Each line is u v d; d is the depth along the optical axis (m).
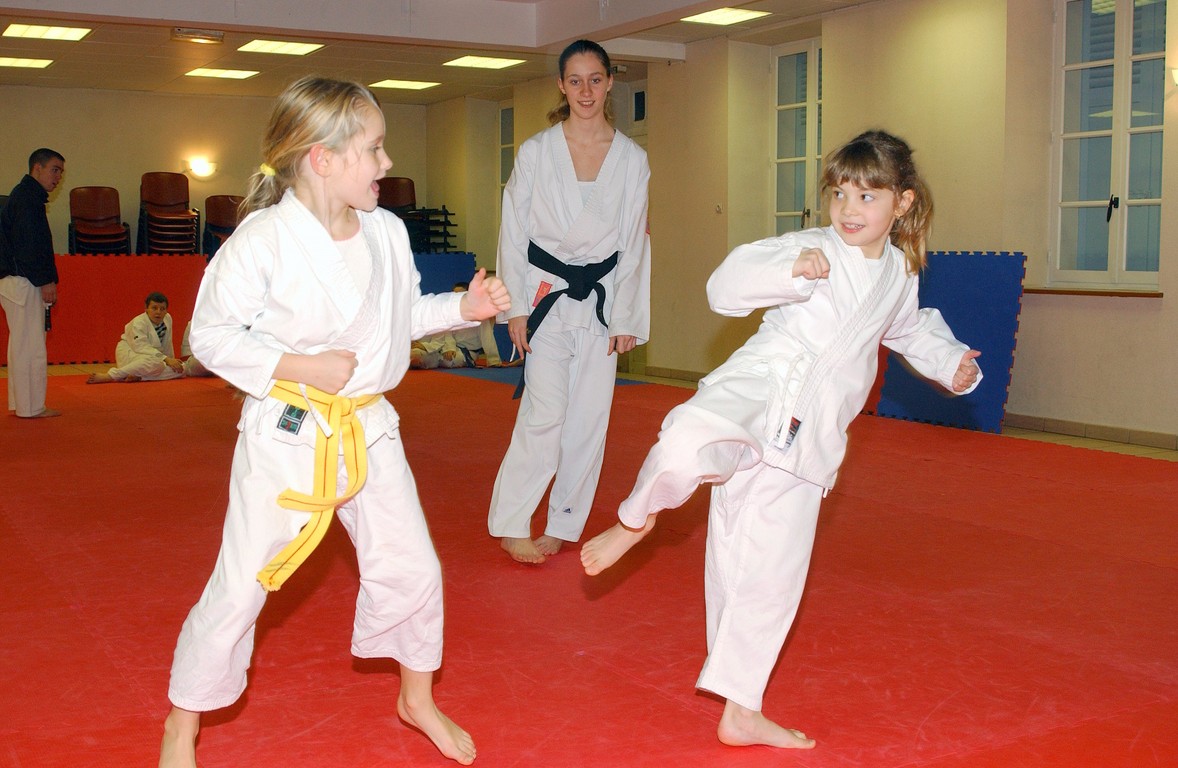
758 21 10.12
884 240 2.54
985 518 5.08
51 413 8.30
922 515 5.13
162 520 4.97
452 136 16.06
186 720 2.24
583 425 4.34
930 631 3.50
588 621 3.58
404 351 2.35
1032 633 3.49
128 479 5.91
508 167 15.75
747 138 10.99
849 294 2.48
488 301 2.41
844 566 4.26
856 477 6.04
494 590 3.92
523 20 9.84
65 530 4.78
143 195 14.45
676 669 3.15
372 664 3.17
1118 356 7.66
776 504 2.51
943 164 8.84
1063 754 2.59
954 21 8.66
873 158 2.40
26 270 8.01
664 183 11.74
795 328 2.51
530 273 4.22
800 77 10.69
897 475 6.10
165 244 14.25
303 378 2.13
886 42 9.21
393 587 2.37
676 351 11.75
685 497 2.36
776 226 11.09
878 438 7.40
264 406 2.21
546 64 12.88
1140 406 7.55
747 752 2.59
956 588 3.98
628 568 4.22
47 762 2.50
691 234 11.44
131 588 3.92
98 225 14.02
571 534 4.41
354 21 9.20
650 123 11.84
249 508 2.21
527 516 4.25
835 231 2.52
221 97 15.54
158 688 2.97
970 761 2.55
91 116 14.91
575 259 4.21
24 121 14.60
